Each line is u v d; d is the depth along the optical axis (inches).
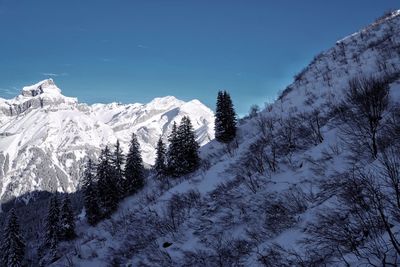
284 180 850.1
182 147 2113.7
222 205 962.7
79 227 2287.2
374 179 413.7
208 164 1820.9
